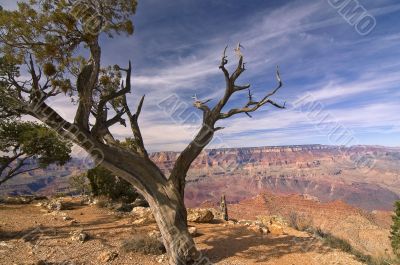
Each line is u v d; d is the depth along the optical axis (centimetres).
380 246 1952
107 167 1086
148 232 1442
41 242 1235
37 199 2659
